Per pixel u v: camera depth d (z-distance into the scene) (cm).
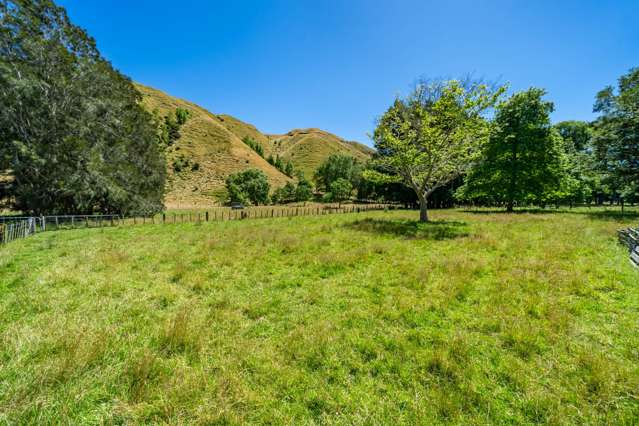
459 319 486
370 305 554
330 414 286
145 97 12162
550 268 720
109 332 429
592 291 567
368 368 356
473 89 1664
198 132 11081
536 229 1376
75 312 511
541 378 330
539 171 2525
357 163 9712
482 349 395
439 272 742
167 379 328
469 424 269
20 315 498
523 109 2564
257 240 1250
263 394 308
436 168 1916
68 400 288
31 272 755
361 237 1278
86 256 956
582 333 423
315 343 405
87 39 2922
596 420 268
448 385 320
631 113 2130
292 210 4812
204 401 292
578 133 3834
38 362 348
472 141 1798
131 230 1806
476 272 735
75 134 2556
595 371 327
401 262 842
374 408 290
